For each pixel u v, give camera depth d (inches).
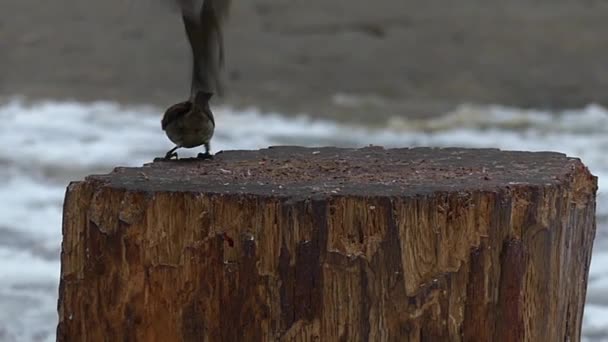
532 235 295.3
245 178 308.2
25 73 1466.5
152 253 287.7
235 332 283.6
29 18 1647.4
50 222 765.3
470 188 289.1
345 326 278.7
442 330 283.0
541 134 1161.4
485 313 287.3
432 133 1173.7
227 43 1561.3
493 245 287.1
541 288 298.7
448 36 1609.3
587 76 1461.6
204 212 283.3
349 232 277.6
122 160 986.7
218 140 1075.9
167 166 331.9
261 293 280.7
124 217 289.4
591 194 340.5
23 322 556.4
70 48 1553.9
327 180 304.7
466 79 1460.4
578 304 334.0
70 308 298.7
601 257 674.2
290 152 370.6
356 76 1473.9
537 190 295.0
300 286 278.5
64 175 924.0
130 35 1593.3
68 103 1317.7
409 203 278.4
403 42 1594.5
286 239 278.1
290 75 1466.5
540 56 1534.2
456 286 283.7
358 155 362.3
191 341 287.3
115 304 293.3
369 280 277.9
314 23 1652.3
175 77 1464.1
